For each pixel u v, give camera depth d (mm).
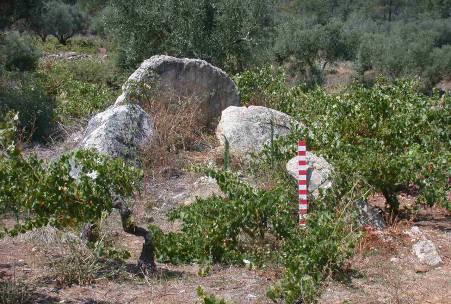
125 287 5367
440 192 7703
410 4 57656
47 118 11836
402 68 36531
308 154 7844
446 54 37250
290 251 5852
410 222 7574
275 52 33938
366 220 7137
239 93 12258
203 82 11781
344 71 39125
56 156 10117
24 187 4922
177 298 5176
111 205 5258
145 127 9875
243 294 5344
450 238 7184
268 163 8727
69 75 18703
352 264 6137
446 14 50844
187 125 11008
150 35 20938
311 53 35000
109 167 5266
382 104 9289
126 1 20906
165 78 11492
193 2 20406
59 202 5051
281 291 4914
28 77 15852
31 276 5430
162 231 6664
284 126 10578
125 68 21703
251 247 6320
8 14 20734
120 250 5941
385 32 44562
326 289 5504
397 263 6324
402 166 7457
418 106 9344
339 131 9188
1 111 11070
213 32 20578
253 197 6406
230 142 10180
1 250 6074
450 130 8938
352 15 52406
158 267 5984
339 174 7281
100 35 45219
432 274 6125
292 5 53188
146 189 8516
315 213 6434
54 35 45312
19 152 4930
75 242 5707
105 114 9766
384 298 5410
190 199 8266
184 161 9734
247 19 20766
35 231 6258
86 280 5387
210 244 6168
